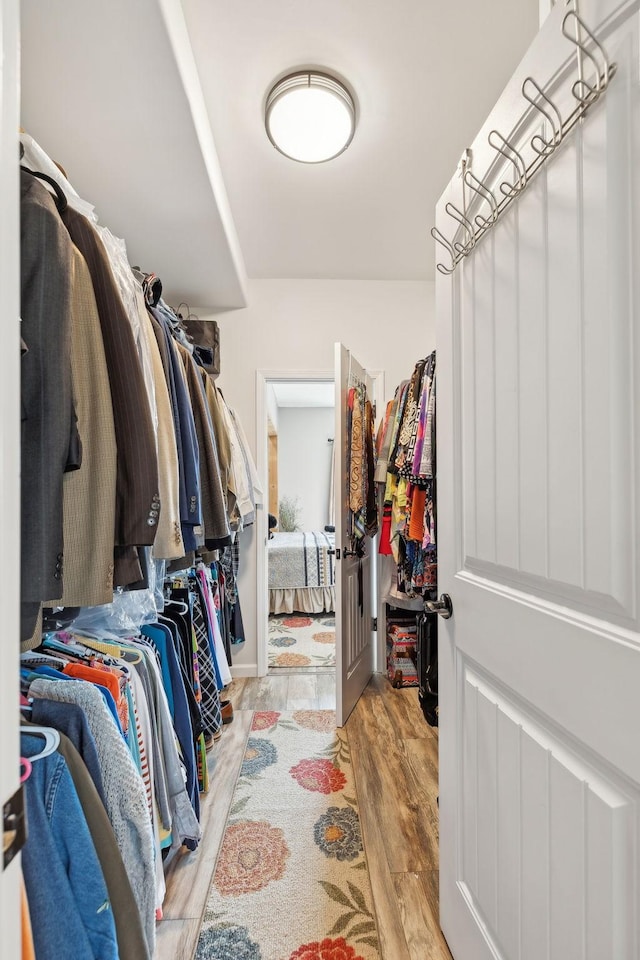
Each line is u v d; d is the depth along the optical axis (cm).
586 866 64
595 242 62
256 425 293
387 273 288
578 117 65
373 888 132
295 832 155
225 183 210
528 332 79
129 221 194
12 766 39
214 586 244
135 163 159
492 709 91
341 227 244
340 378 231
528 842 78
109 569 84
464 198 101
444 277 115
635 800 56
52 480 72
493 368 91
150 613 137
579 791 66
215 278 249
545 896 73
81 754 80
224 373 291
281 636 369
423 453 182
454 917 108
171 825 126
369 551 291
